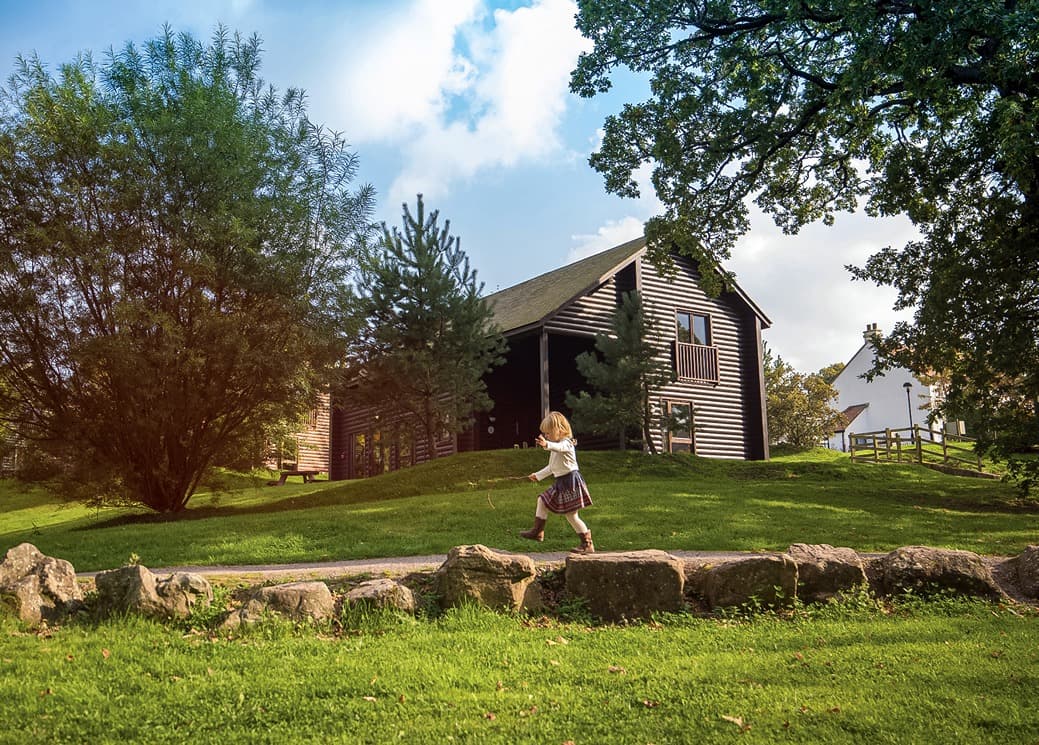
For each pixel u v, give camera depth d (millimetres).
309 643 6160
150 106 17875
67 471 17578
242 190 17688
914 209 18922
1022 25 12633
